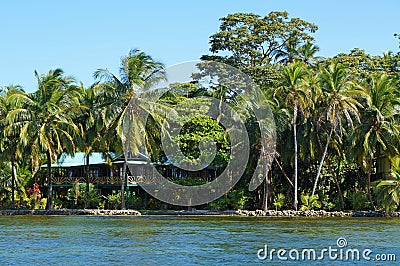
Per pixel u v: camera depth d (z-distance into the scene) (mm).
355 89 63938
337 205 67812
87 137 69562
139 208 71375
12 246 37281
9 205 74062
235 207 67438
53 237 41906
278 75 75188
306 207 65188
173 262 31406
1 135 68875
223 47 80625
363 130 63281
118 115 65875
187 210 68625
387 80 64375
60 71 69125
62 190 78125
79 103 69812
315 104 64688
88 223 53188
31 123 67062
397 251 34875
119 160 73438
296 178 65000
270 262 31438
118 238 41156
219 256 33156
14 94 67625
